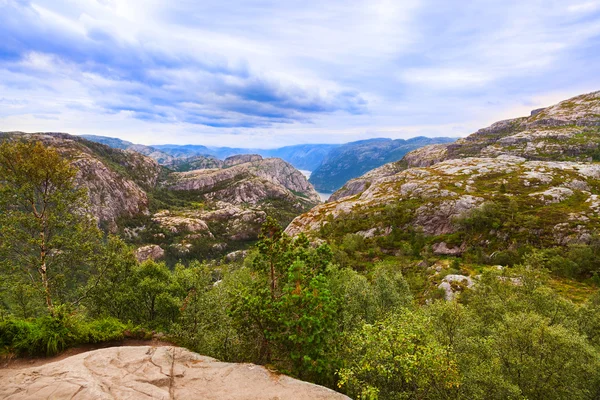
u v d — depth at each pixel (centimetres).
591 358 2091
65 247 2636
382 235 14812
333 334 1894
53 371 1395
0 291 2488
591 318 3166
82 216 2795
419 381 1661
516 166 19412
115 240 3288
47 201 2508
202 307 2588
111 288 3319
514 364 2042
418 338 1742
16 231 2409
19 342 1639
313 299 1709
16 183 2444
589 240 10006
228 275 5975
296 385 1402
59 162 2561
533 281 3694
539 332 2031
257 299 1814
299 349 1761
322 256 2130
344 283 3800
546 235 10969
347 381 1747
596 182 15512
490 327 2845
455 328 2311
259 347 1998
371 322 3206
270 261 2081
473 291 4444
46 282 2492
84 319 2709
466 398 1770
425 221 14800
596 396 2023
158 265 3934
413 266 11325
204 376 1459
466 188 17125
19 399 1183
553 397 1923
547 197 13925
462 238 12694
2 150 2330
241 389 1355
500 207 13400
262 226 2070
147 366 1502
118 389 1278
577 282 8462
